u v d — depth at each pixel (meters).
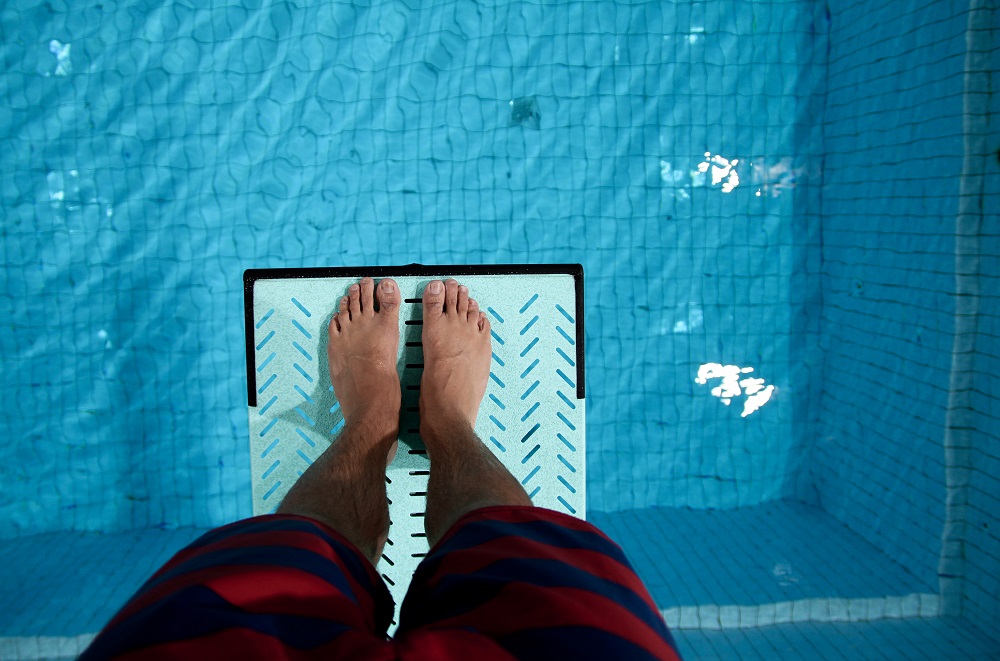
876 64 2.09
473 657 0.53
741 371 2.41
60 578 2.03
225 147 2.29
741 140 2.37
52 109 2.23
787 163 2.38
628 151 2.36
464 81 2.34
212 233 2.29
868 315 2.15
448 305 1.36
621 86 2.36
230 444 2.30
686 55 2.35
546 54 2.34
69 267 2.25
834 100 2.31
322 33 2.29
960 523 1.85
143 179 2.26
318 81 2.31
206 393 2.29
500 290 1.41
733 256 2.39
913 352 1.95
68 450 2.25
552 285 1.41
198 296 2.29
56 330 2.25
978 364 1.78
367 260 2.35
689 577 2.04
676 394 2.40
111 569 2.08
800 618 1.91
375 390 1.28
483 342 1.36
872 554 2.09
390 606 0.83
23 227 2.23
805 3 2.34
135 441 2.28
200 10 2.26
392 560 1.32
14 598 1.95
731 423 2.41
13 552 2.13
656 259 2.39
